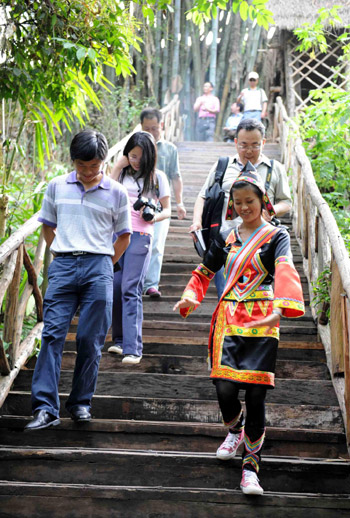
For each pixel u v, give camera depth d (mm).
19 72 4672
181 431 3363
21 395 3715
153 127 5148
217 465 3133
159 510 2963
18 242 3895
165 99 14141
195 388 3797
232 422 3057
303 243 5715
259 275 3010
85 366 3355
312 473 3117
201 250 3949
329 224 4062
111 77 13211
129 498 2971
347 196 7230
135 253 4129
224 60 15242
